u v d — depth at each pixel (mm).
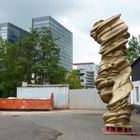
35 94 43000
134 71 34406
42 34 61781
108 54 19234
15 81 59812
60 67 61625
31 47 61188
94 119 27375
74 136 17016
